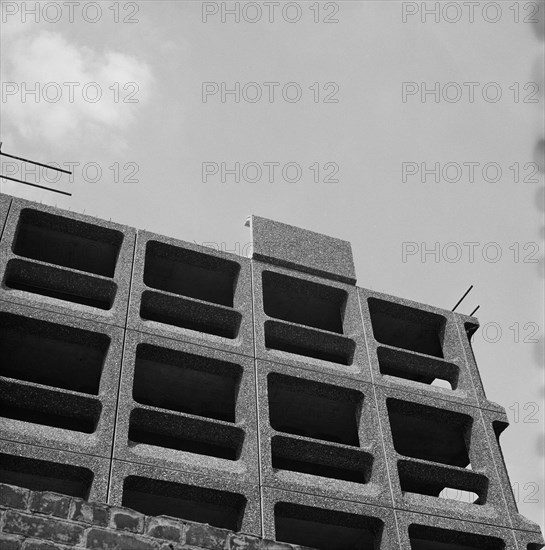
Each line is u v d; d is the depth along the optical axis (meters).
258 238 23.70
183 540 10.89
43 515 10.16
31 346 19.03
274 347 22.86
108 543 10.31
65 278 19.66
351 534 19.67
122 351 18.30
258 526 16.34
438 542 18.94
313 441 18.62
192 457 17.12
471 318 24.64
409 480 22.36
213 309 20.64
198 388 20.23
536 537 19.12
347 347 21.72
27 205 20.62
